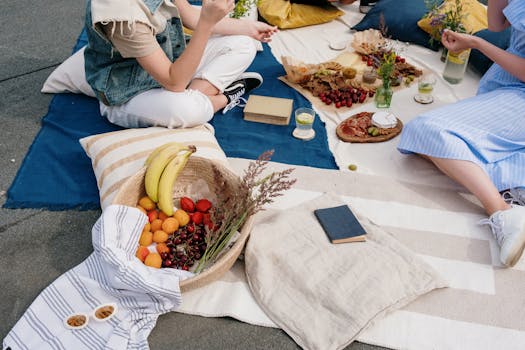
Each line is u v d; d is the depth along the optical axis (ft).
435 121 6.95
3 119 8.52
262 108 8.46
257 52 10.21
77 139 8.02
